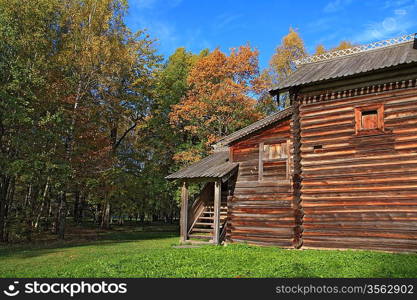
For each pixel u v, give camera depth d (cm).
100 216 4178
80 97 2570
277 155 1753
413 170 1381
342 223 1492
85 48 2523
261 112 3197
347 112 1558
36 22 2317
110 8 2741
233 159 1892
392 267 1073
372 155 1473
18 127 2211
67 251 1691
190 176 1852
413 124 1410
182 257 1332
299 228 1577
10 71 2081
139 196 3241
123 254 1512
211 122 3014
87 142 2683
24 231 2367
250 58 3048
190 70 3475
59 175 2233
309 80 1602
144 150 3384
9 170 2030
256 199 1753
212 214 2180
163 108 3378
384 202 1420
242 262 1220
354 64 1644
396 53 1603
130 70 2980
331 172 1550
